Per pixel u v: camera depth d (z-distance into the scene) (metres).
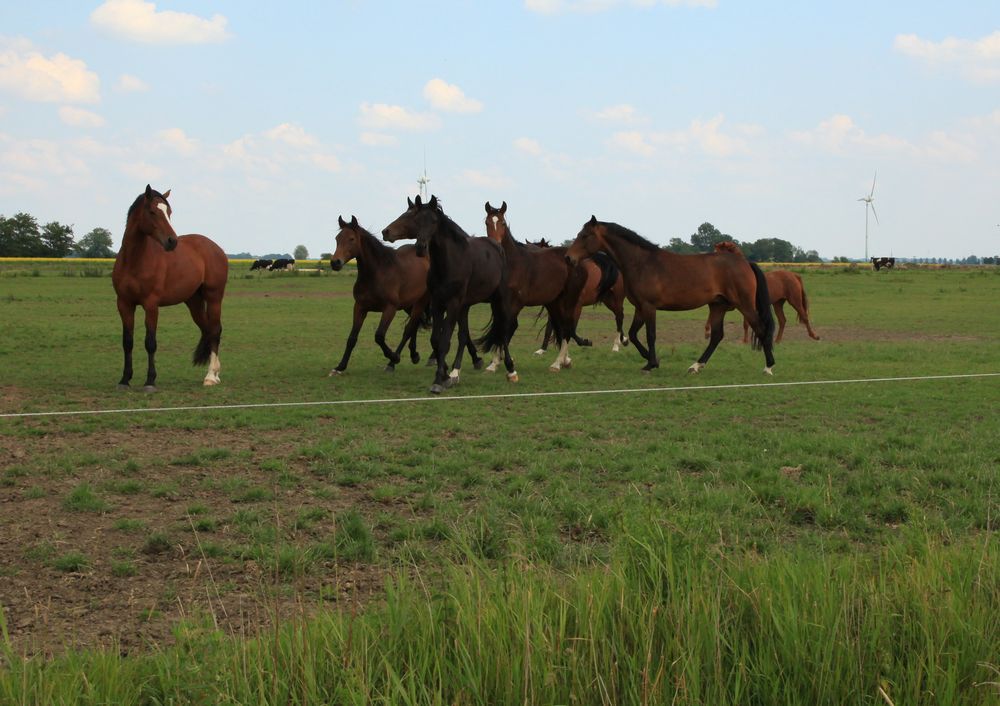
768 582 3.60
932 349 17.44
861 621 3.38
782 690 3.07
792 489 6.12
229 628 3.79
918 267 84.31
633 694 2.98
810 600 3.47
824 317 26.98
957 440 7.96
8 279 46.16
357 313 13.29
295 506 5.89
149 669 3.17
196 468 6.94
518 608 3.32
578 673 3.07
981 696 3.05
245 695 2.88
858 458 7.15
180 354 15.70
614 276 14.93
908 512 5.57
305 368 13.92
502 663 3.04
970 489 6.20
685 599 3.36
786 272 19.22
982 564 3.81
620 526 4.33
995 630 3.40
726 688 3.00
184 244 11.50
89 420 8.85
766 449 7.64
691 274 13.30
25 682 2.84
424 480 6.51
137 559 4.83
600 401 10.45
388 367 13.55
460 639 3.15
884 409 9.94
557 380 12.59
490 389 11.55
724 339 20.50
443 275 11.38
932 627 3.32
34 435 8.12
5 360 14.25
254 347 17.42
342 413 9.42
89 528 5.37
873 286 45.09
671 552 3.68
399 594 3.59
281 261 69.88
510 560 4.06
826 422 9.10
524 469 6.92
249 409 9.62
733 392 11.27
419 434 8.31
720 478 6.57
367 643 3.19
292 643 3.14
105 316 24.11
